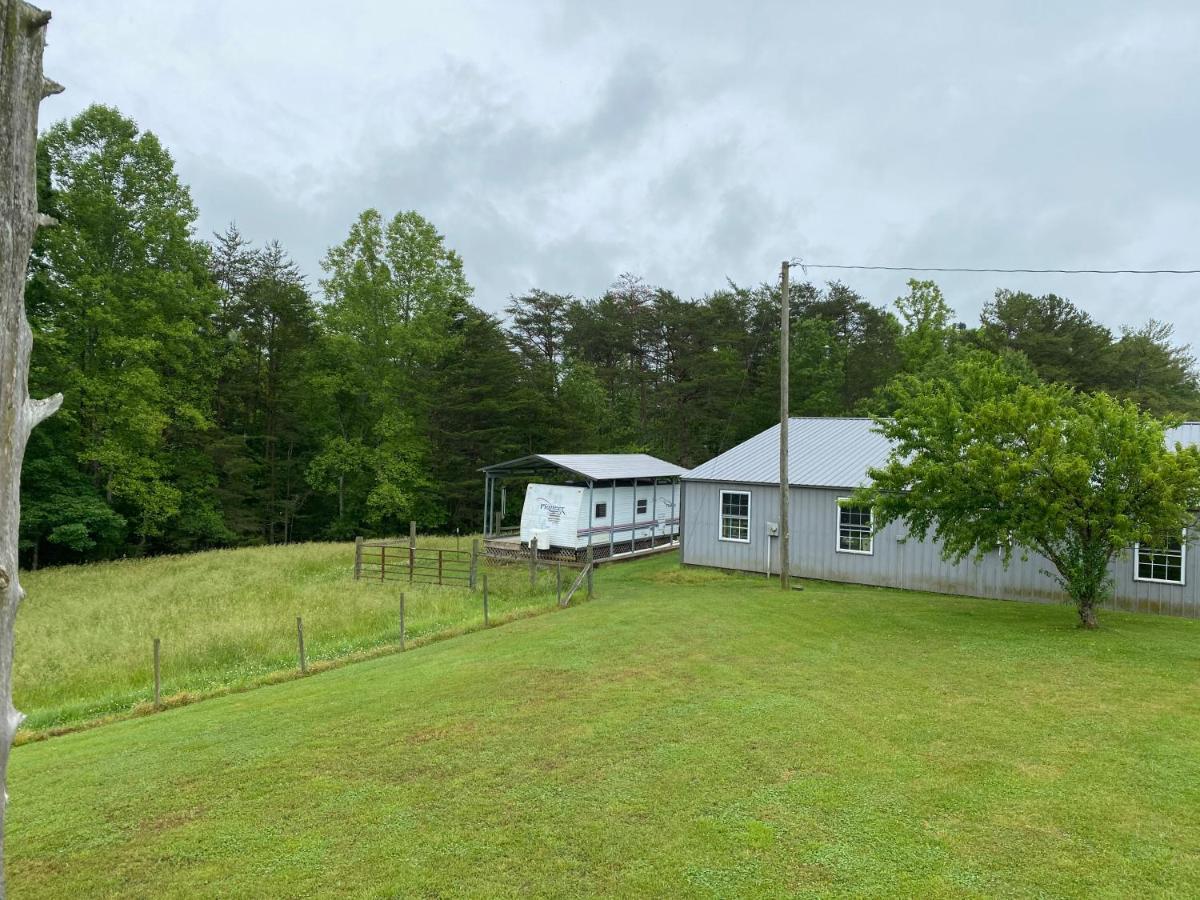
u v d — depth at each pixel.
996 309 47.38
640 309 53.06
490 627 14.45
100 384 28.52
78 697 11.47
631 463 28.06
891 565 19.38
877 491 14.16
